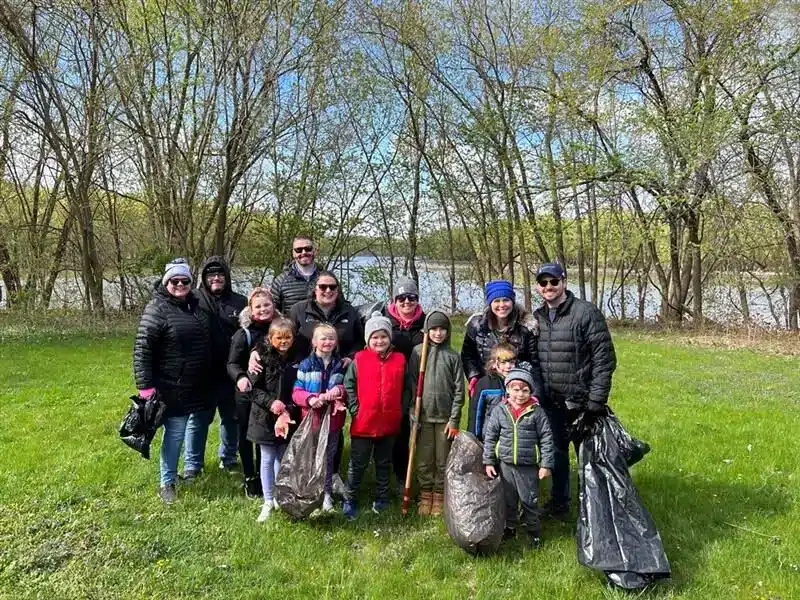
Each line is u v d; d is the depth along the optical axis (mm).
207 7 15773
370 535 4543
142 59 16172
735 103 16188
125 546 4223
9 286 19047
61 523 4598
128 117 16547
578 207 21141
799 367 12094
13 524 4523
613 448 4270
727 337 16891
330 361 4867
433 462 4895
